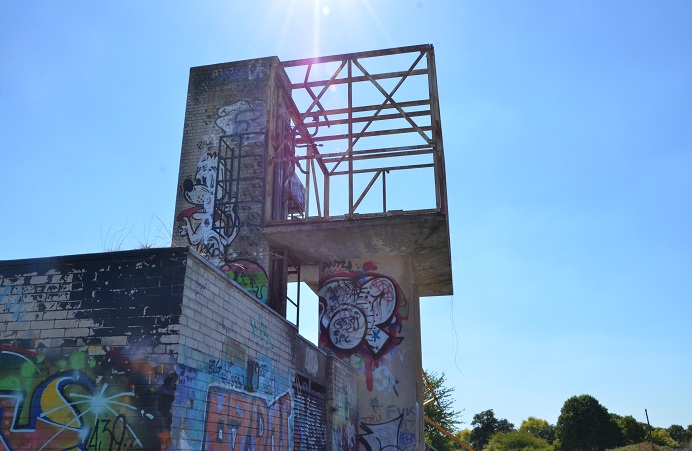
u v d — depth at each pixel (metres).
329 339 15.87
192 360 6.06
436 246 15.59
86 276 6.28
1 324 6.23
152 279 6.13
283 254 15.45
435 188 14.52
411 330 15.56
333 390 11.94
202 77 16.31
